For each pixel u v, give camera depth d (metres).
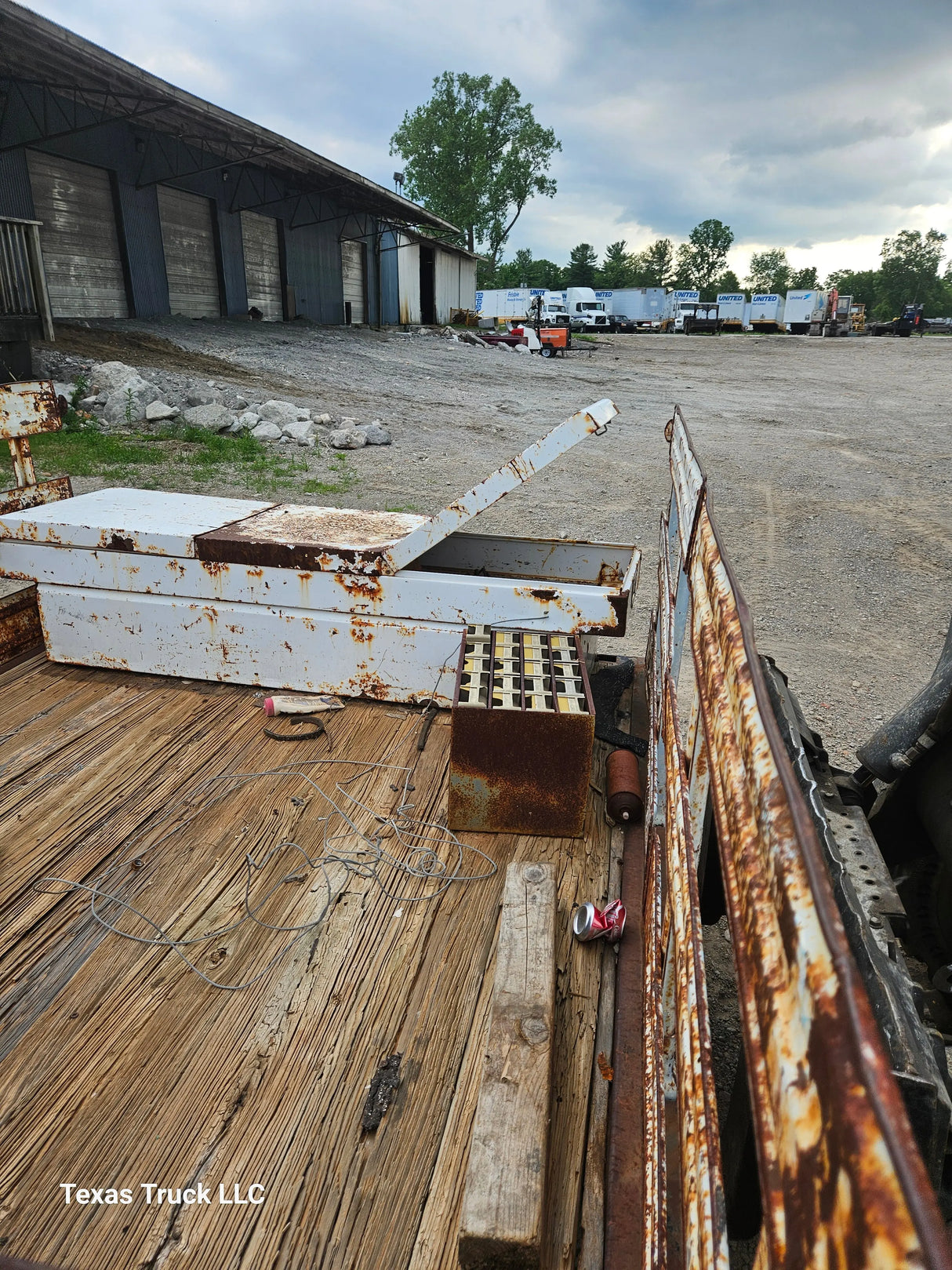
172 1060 1.74
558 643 2.95
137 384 12.17
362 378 17.47
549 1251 1.40
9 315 10.81
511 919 2.00
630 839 2.52
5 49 11.75
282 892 2.26
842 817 1.91
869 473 12.01
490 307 46.94
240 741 3.00
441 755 2.93
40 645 3.78
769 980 0.47
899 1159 0.28
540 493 10.19
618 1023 1.81
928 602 7.05
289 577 3.16
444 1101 1.65
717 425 15.83
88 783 2.73
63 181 15.48
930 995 1.98
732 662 0.79
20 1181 1.50
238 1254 1.38
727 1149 1.62
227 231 20.45
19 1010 1.86
